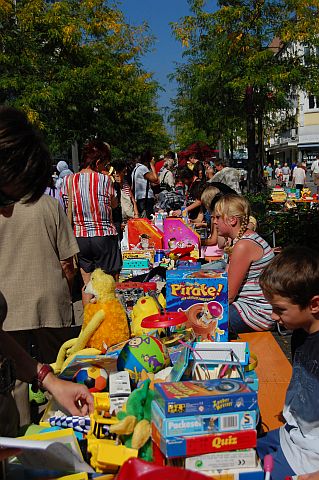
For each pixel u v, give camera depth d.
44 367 2.25
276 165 59.91
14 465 1.96
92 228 5.50
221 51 15.73
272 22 15.48
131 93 17.31
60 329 3.35
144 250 6.21
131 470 1.42
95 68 15.24
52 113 15.16
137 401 1.99
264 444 2.27
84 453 2.15
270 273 2.21
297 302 2.15
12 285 3.17
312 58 15.70
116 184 9.23
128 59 19.50
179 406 1.75
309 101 45.88
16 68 14.13
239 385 1.91
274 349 3.42
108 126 17.05
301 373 2.21
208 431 1.77
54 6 14.95
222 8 15.27
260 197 14.21
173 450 1.73
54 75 14.63
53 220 3.30
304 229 9.13
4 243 3.16
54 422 2.22
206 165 14.67
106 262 5.57
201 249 6.52
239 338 3.67
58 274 3.31
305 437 2.17
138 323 3.08
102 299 3.05
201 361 2.26
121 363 2.54
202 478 1.35
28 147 1.69
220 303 3.11
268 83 15.60
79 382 2.48
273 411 2.55
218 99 17.23
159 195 11.30
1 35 13.73
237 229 3.92
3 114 1.71
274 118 21.42
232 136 23.72
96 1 17.02
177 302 3.13
